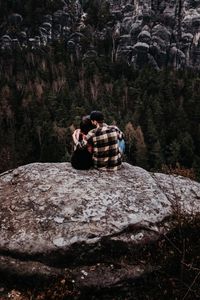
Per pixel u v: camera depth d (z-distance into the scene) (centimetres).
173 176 718
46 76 15188
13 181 646
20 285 515
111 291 507
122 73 16275
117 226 537
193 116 10619
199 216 587
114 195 587
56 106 11044
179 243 557
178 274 536
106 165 657
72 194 583
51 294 498
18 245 525
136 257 534
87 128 664
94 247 520
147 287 520
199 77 15000
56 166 682
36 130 8856
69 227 533
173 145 7856
